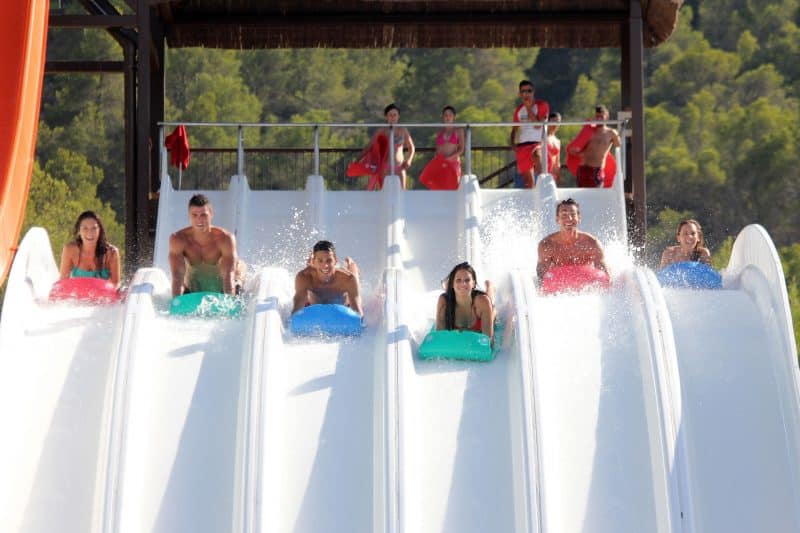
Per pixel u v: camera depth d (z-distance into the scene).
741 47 74.31
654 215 62.22
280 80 71.38
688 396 15.24
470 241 21.20
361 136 69.00
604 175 24.75
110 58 58.06
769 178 61.78
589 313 15.80
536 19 27.44
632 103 24.69
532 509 13.42
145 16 23.73
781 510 14.34
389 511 13.45
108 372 15.20
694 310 16.31
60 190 47.50
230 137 60.31
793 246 55.59
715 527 14.20
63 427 14.73
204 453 14.42
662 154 63.78
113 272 17.38
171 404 14.77
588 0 27.19
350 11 27.62
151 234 24.59
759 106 65.50
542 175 22.73
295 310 16.02
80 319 15.94
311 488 14.17
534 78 74.50
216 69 66.88
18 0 19.97
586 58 74.44
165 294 16.88
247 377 14.43
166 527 13.89
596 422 14.68
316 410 14.73
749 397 15.27
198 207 16.31
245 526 13.30
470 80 74.81
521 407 14.07
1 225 17.81
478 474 14.20
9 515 14.04
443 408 14.71
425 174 24.53
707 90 71.12
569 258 17.27
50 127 57.47
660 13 26.72
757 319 16.12
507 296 16.06
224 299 15.86
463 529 13.83
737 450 14.79
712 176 62.34
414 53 77.44
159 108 26.78
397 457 13.73
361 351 15.41
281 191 22.64
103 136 57.03
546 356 15.24
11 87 19.33
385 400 14.16
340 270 16.16
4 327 15.08
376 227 22.19
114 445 13.79
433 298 17.14
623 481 14.25
